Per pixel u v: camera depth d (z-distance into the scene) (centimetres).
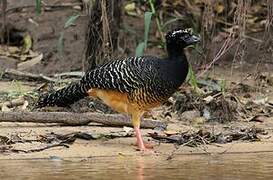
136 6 1953
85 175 1009
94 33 1508
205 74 1652
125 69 1151
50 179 986
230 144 1209
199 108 1380
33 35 1806
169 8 1917
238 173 1037
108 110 1384
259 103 1463
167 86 1148
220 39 1786
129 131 1252
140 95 1145
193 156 1137
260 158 1127
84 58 1549
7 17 1841
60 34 1794
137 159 1109
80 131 1238
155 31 1847
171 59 1154
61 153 1125
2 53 1761
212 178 1008
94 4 1504
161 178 1003
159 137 1220
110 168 1051
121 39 1739
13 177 992
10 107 1386
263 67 1727
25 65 1711
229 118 1360
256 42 1811
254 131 1267
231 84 1596
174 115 1380
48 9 1867
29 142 1168
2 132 1222
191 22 1862
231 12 1852
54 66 1716
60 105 1216
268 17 1592
